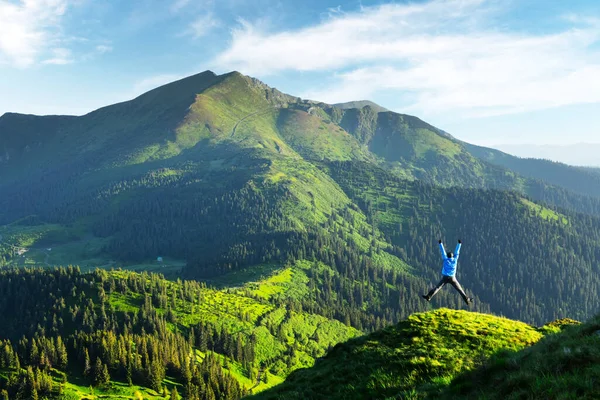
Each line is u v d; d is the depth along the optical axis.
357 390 22.70
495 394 14.77
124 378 148.12
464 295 23.50
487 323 29.98
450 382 18.62
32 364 144.00
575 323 30.27
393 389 21.39
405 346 26.91
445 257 24.19
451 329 28.58
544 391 12.98
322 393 24.12
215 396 145.12
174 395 137.25
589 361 14.20
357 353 28.20
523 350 19.19
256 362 187.38
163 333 179.25
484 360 20.48
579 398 11.74
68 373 145.75
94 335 160.38
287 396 25.19
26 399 128.50
